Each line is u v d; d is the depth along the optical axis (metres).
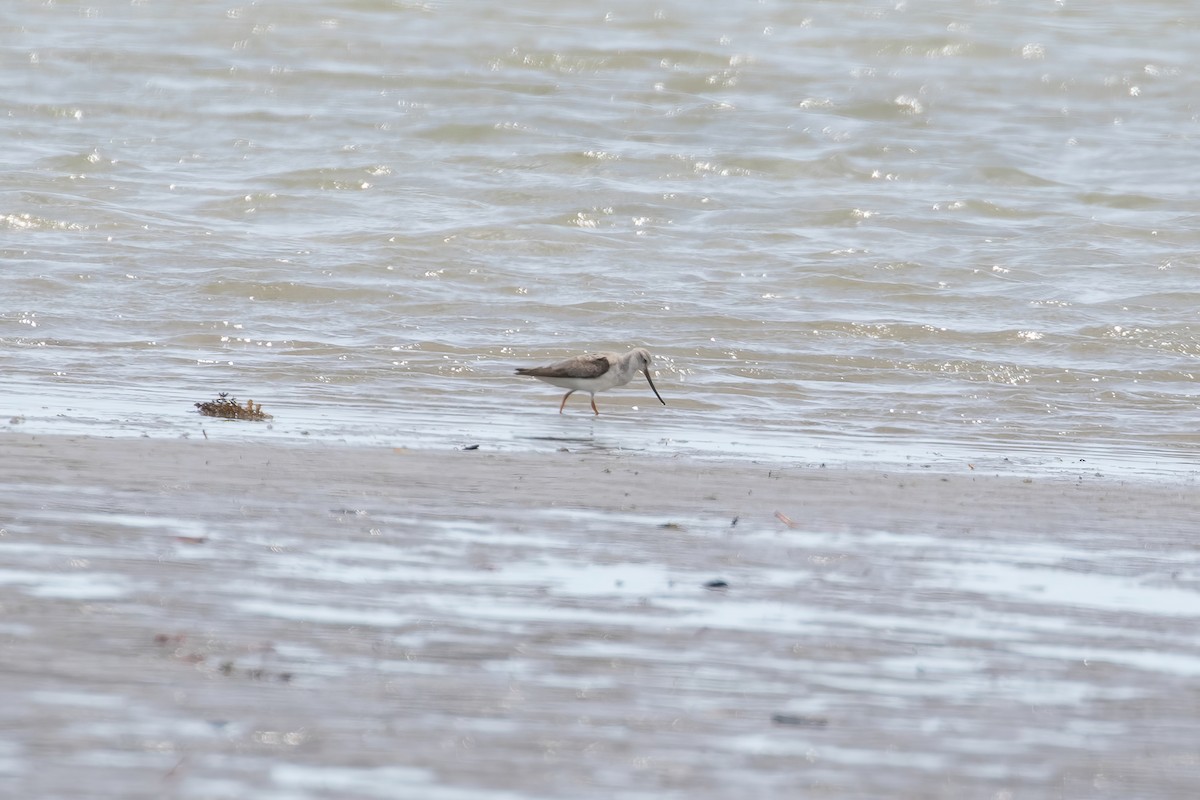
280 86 65.50
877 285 39.78
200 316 34.06
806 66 72.81
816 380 31.14
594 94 65.75
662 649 12.01
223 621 12.10
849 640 12.52
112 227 43.06
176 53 69.50
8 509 15.82
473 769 9.33
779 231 46.69
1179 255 44.53
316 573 13.87
